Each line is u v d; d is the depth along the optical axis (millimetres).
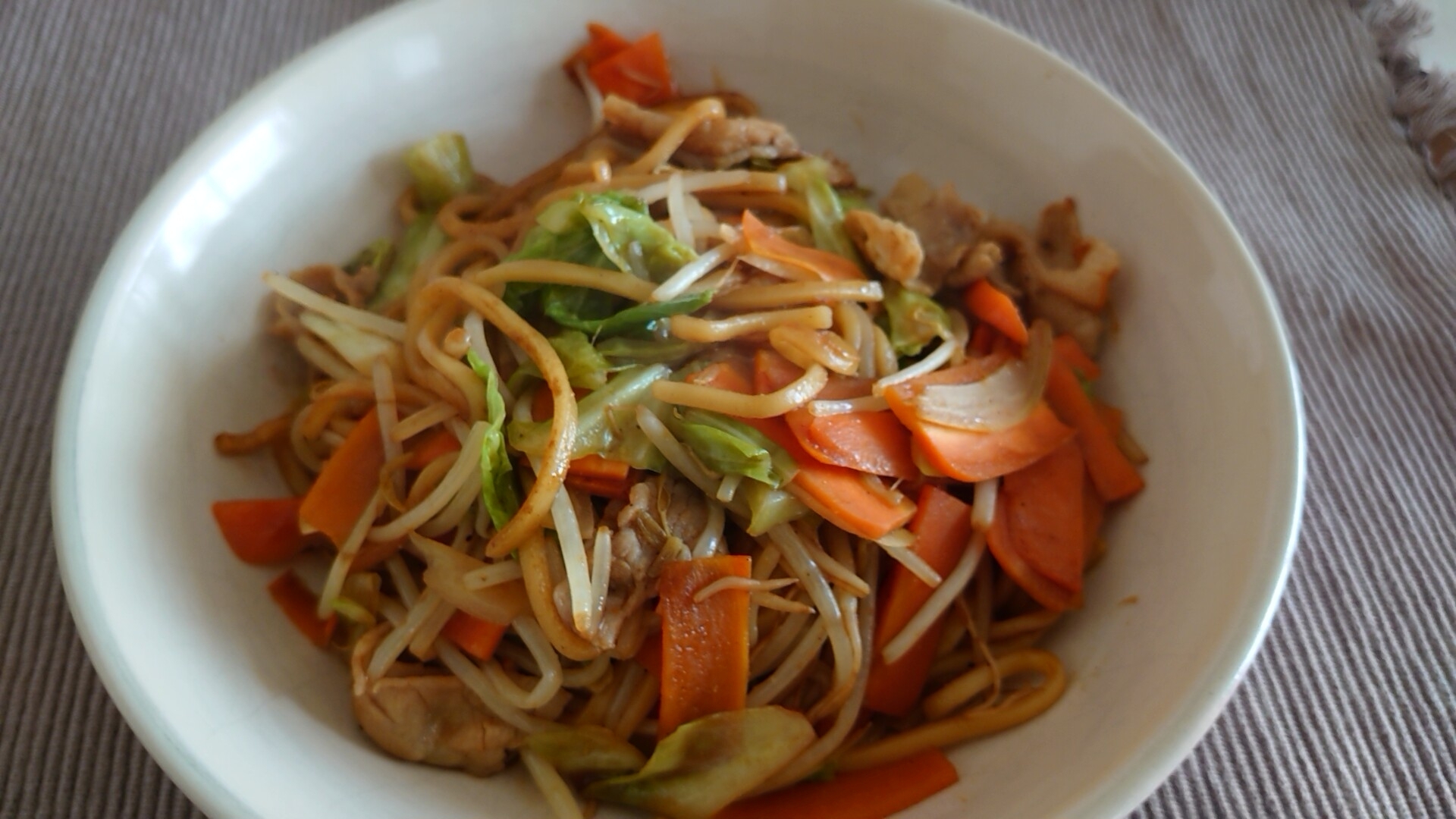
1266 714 323
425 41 343
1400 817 313
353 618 310
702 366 322
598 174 339
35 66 394
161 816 300
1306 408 366
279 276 331
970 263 350
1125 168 338
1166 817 311
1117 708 290
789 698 316
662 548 303
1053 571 320
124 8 406
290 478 331
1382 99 418
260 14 412
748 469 305
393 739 298
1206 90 419
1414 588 341
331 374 335
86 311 299
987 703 312
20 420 344
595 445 306
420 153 350
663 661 299
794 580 307
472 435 308
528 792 302
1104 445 329
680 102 368
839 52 359
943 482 327
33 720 309
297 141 333
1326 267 387
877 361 332
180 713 271
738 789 296
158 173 382
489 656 310
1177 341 327
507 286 328
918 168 370
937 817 289
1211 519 303
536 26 351
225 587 303
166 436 305
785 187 353
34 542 330
